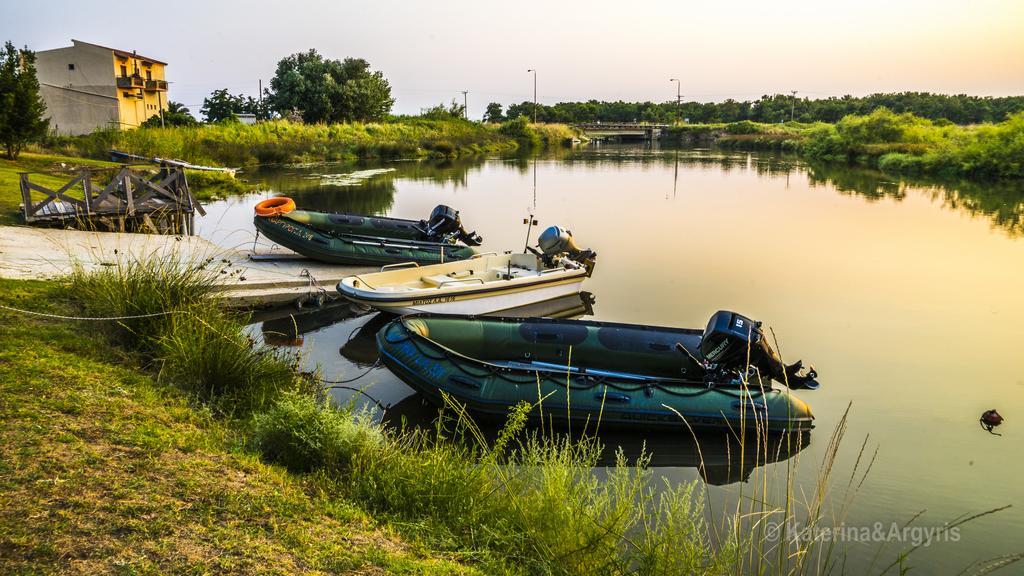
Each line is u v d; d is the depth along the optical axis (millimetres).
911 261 13969
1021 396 7512
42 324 5996
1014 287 11930
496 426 6559
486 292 10133
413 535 3648
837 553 4758
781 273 13000
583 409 6332
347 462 4379
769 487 5699
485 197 23359
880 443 6484
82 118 34062
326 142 38312
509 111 88000
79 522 3064
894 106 74000
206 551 3039
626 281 12500
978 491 5645
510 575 3426
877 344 9156
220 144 31891
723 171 34094
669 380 6645
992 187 27453
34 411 4129
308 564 3123
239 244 14258
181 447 4098
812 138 47500
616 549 3699
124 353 5688
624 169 34812
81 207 12070
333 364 8156
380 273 10109
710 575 3604
